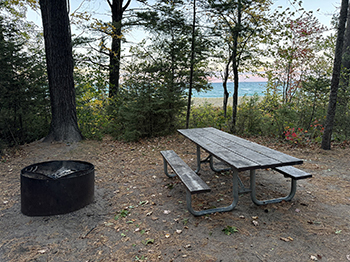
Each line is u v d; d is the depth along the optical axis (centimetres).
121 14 1024
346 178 409
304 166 474
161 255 221
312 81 719
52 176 309
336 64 552
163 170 466
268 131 745
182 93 772
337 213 290
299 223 268
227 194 351
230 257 214
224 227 262
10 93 579
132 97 726
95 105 856
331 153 555
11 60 573
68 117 673
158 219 285
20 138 659
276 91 1072
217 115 977
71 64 670
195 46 753
